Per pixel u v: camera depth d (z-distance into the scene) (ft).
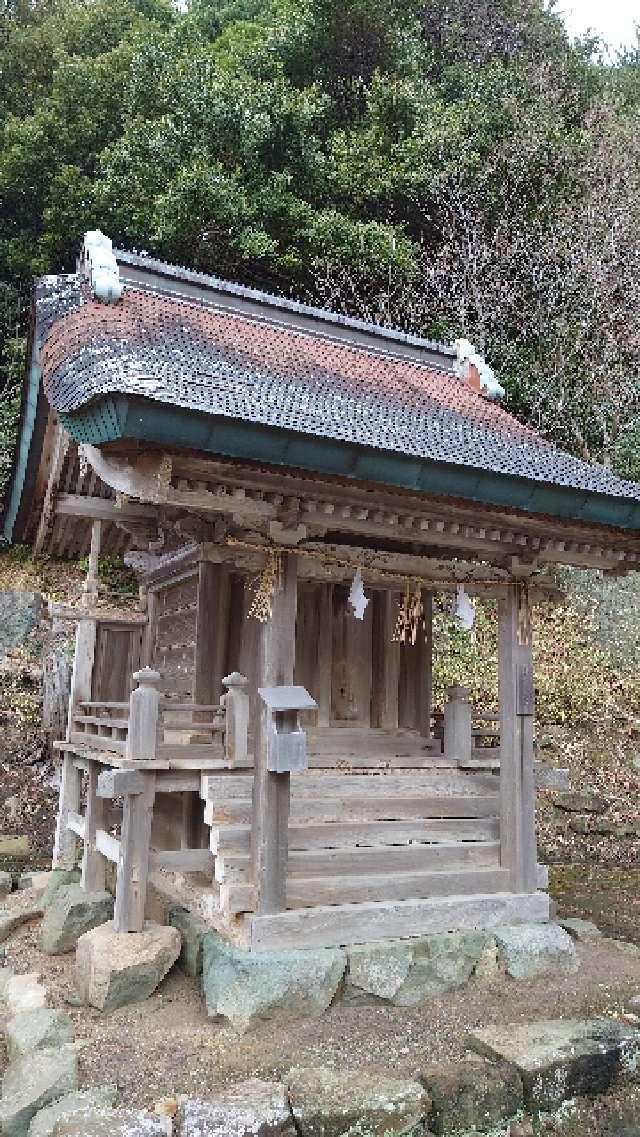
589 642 43.06
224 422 12.57
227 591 20.77
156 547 23.99
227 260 51.01
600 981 17.38
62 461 20.97
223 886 15.64
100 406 12.37
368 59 61.00
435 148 53.36
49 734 37.19
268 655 15.94
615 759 35.60
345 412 16.08
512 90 57.21
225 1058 13.19
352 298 51.62
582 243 51.65
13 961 18.47
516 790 19.10
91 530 26.04
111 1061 13.08
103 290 18.03
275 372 17.65
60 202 56.80
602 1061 13.74
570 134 55.42
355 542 20.92
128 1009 15.14
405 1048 13.84
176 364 14.87
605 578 45.62
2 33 66.28
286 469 13.94
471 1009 15.57
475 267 51.34
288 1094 11.87
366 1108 11.67
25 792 35.09
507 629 19.95
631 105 67.26
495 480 15.81
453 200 53.31
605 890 27.02
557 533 18.54
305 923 15.48
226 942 15.64
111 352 14.35
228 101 50.75
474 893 18.21
